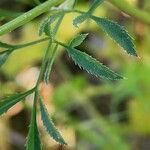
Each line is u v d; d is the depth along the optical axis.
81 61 0.20
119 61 0.51
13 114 0.53
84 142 0.53
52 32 0.22
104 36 0.52
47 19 0.21
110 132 0.51
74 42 0.20
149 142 0.52
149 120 0.51
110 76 0.20
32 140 0.21
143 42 0.48
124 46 0.20
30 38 0.52
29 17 0.21
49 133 0.21
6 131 0.54
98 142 0.51
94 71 0.20
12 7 0.49
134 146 0.52
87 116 0.54
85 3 0.47
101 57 0.53
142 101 0.50
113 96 0.53
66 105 0.53
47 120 0.21
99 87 0.53
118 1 0.27
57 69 0.55
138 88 0.49
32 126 0.21
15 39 0.52
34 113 0.22
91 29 0.52
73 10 0.21
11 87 0.53
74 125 0.52
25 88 0.53
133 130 0.51
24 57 0.53
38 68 0.54
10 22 0.21
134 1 0.40
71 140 0.53
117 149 0.51
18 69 0.54
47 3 0.21
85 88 0.53
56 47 0.21
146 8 0.40
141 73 0.49
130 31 0.47
